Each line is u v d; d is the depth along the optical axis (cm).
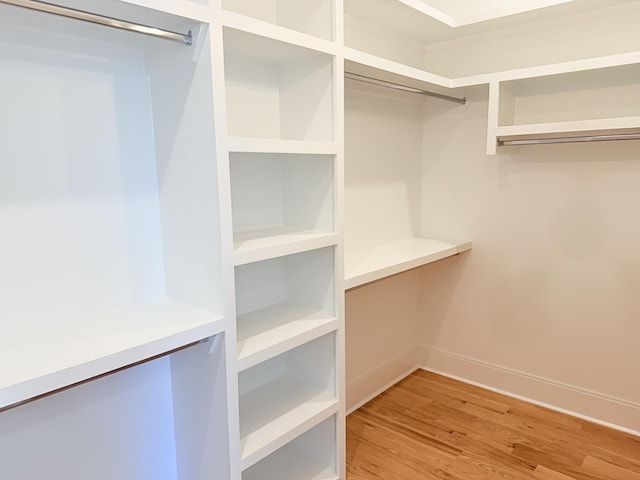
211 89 127
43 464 135
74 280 136
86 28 132
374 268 203
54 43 126
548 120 242
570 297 247
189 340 128
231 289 138
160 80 143
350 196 240
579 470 203
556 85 237
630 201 224
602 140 207
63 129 130
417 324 307
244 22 132
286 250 155
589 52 225
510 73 223
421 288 304
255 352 148
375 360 272
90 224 138
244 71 172
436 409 256
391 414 251
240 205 178
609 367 239
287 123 185
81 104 133
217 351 142
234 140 134
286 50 157
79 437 142
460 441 225
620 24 216
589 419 245
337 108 168
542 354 260
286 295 199
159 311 143
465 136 272
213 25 124
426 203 294
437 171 286
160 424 163
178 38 126
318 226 182
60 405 137
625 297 231
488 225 270
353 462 210
